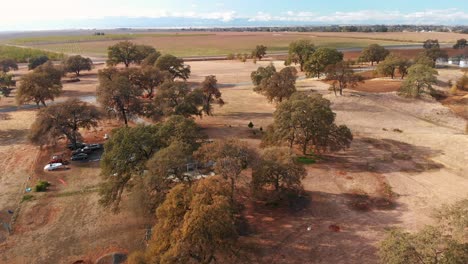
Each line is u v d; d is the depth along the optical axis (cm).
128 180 4041
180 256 2531
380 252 2680
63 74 12681
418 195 4256
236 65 15975
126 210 3997
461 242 2745
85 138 6456
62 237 3562
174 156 3562
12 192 4481
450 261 2280
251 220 3772
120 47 14338
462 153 5372
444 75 11275
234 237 2873
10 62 15100
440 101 8544
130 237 3538
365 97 8612
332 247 3316
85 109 5862
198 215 2598
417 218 3766
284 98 7806
